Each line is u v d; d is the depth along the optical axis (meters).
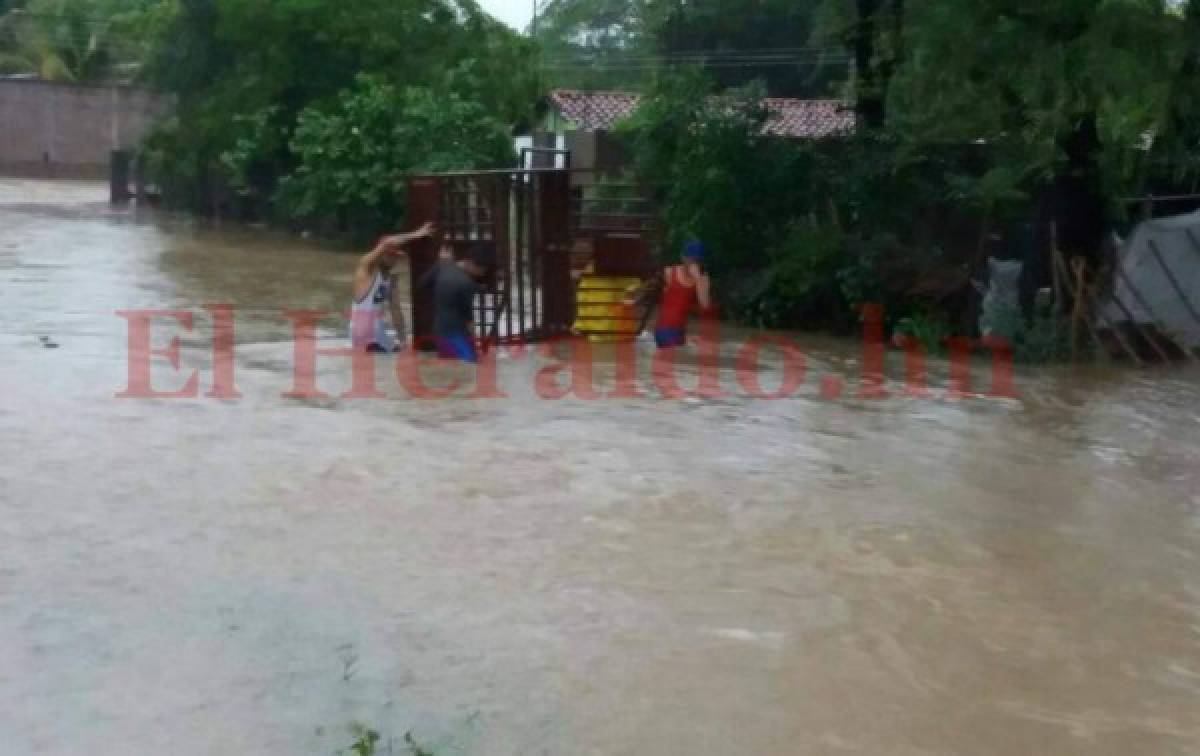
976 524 9.28
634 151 22.17
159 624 6.71
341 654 6.46
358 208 30.30
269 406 11.89
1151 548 8.95
